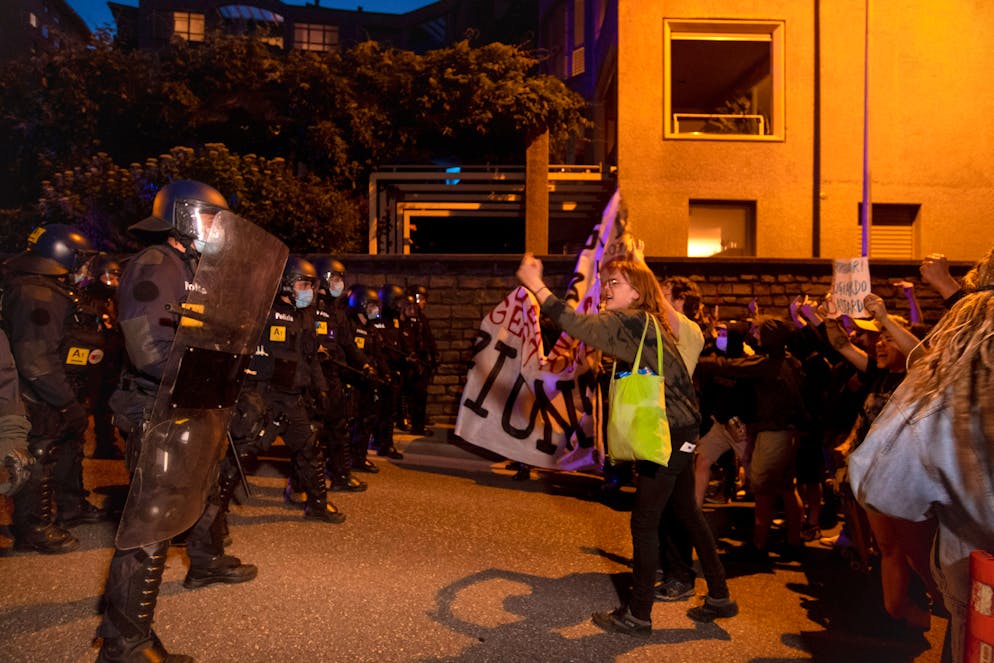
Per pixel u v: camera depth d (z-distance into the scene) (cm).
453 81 1549
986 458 177
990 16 1477
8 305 446
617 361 373
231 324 314
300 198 1388
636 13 1472
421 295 1002
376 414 811
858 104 1466
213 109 1620
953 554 191
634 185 1470
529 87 1548
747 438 538
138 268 319
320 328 639
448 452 927
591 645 361
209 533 415
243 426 412
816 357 610
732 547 563
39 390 448
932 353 197
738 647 367
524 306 811
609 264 389
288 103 1609
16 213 1434
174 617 370
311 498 568
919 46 1470
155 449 285
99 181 1349
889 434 192
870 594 459
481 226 2019
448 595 418
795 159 1477
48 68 1625
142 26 3166
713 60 1576
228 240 308
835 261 592
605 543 546
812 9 1473
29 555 463
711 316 756
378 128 1578
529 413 786
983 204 1477
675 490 396
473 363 820
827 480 658
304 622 371
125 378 327
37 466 461
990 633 163
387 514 598
